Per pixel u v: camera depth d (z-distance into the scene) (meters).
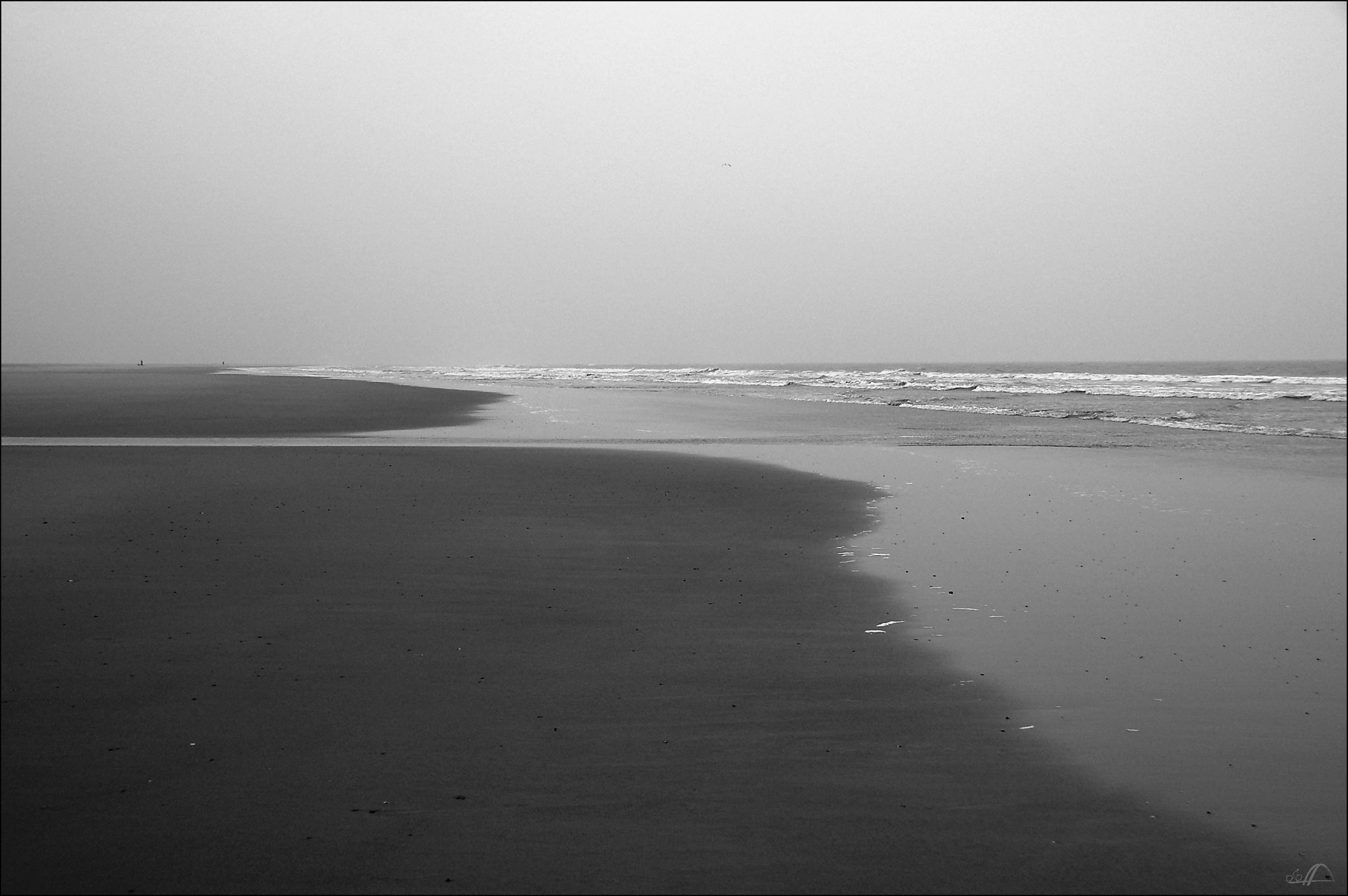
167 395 32.59
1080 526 10.51
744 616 6.84
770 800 4.02
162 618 6.46
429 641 6.07
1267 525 10.55
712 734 4.69
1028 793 4.14
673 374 74.88
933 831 3.80
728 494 12.31
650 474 13.94
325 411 26.75
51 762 4.26
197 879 3.38
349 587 7.33
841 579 7.98
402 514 10.41
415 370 95.50
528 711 4.95
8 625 6.29
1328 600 7.42
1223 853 3.68
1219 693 5.38
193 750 4.41
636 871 3.46
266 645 5.94
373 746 4.46
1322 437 20.94
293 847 3.58
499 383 51.19
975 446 18.88
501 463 14.72
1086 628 6.66
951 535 9.97
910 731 4.79
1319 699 5.28
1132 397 38.44
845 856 3.60
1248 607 7.20
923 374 71.44
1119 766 4.41
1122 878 3.50
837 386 49.28
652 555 8.74
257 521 9.91
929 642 6.28
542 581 7.70
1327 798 4.13
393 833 3.69
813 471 14.70
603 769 4.27
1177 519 10.93
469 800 3.96
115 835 3.66
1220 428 23.47
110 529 9.39
